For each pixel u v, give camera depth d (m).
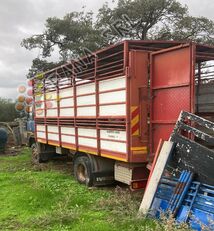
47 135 12.20
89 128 8.91
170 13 24.50
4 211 7.14
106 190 8.73
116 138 7.70
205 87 8.09
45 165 12.97
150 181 6.21
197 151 5.73
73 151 10.58
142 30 24.62
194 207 5.48
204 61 8.27
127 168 7.59
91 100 8.76
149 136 7.20
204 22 24.27
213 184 5.48
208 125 5.72
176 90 6.52
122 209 6.58
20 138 20.16
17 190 8.89
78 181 9.69
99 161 9.05
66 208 7.02
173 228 5.08
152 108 7.09
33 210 7.16
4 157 16.23
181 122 6.07
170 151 6.06
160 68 6.87
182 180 5.78
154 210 6.00
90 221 6.26
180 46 6.38
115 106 7.67
